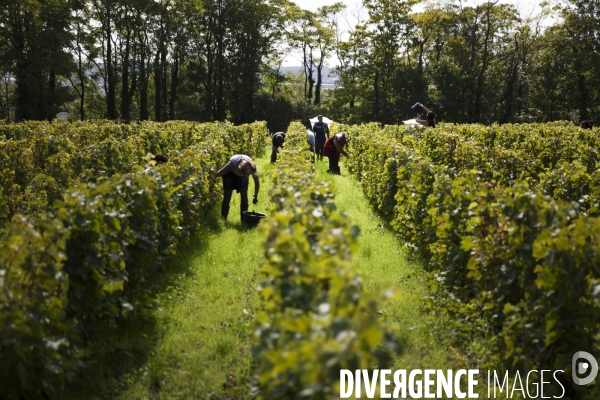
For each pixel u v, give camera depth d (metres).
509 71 68.31
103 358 5.77
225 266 9.06
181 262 9.02
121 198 6.57
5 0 52.03
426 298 7.27
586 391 5.27
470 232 7.14
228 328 6.62
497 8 68.88
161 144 18.53
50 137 16.14
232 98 72.75
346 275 3.22
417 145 20.02
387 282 8.12
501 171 12.27
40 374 4.70
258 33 73.25
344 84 77.19
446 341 6.32
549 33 65.50
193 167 10.89
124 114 63.94
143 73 65.38
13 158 13.91
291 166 9.52
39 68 54.31
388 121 70.31
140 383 5.46
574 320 5.03
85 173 11.86
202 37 72.06
